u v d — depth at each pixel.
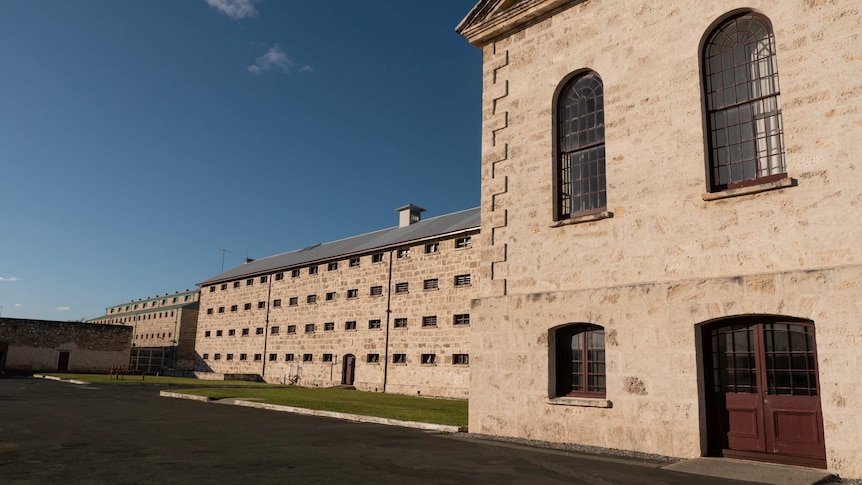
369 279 34.97
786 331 8.91
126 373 47.56
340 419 15.33
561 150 12.32
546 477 7.55
